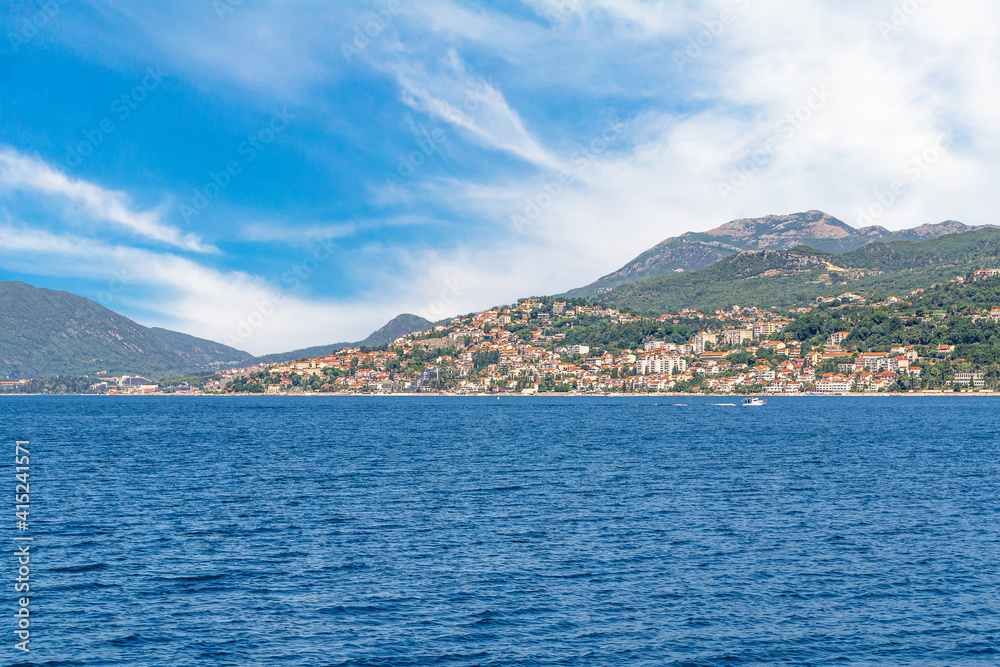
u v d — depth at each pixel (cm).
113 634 3519
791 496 7031
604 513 6181
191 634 3522
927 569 4500
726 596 4025
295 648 3369
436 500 6831
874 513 6162
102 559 4728
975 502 6681
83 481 8100
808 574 4397
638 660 3256
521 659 3266
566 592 4081
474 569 4497
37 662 3234
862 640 3466
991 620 3697
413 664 3216
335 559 4719
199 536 5341
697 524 5731
